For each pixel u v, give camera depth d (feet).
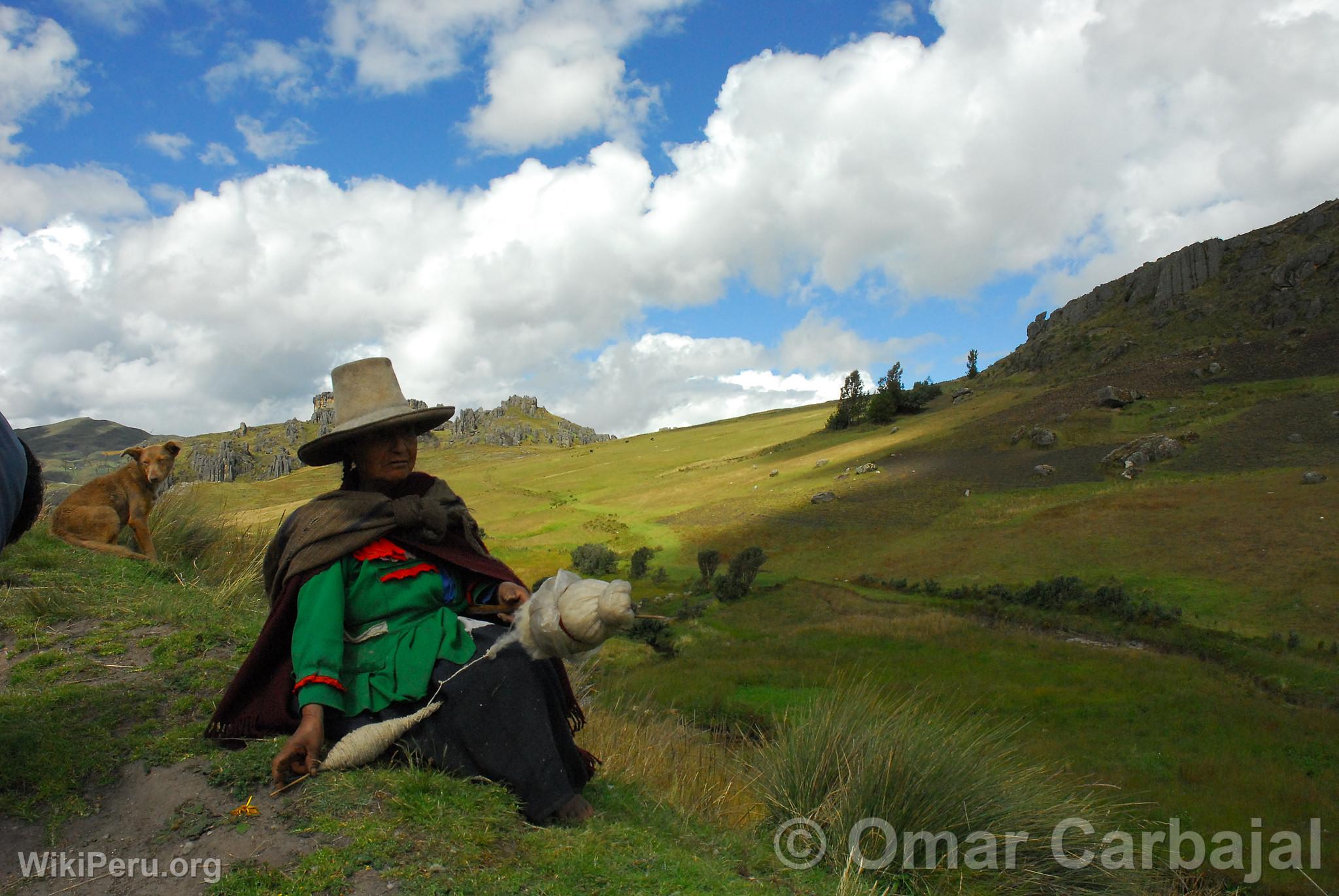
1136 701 79.82
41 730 9.43
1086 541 173.88
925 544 194.18
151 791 8.50
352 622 9.37
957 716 15.90
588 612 8.55
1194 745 65.05
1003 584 152.87
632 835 9.01
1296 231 457.27
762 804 13.09
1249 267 451.53
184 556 23.02
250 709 9.23
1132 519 184.03
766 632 128.67
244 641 14.14
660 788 12.64
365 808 8.05
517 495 391.24
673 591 180.45
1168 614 123.24
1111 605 130.62
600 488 392.68
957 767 12.87
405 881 7.03
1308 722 71.61
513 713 8.90
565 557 231.71
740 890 8.41
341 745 8.61
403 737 8.91
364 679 9.03
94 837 7.80
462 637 9.39
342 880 7.00
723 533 240.73
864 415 437.99
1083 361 445.37
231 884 6.86
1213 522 172.45
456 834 7.80
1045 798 13.48
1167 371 364.58
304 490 403.34
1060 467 255.91
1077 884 12.33
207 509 26.55
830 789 12.55
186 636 13.62
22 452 8.97
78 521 21.11
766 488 304.09
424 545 9.77
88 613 15.05
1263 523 165.89
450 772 8.84
